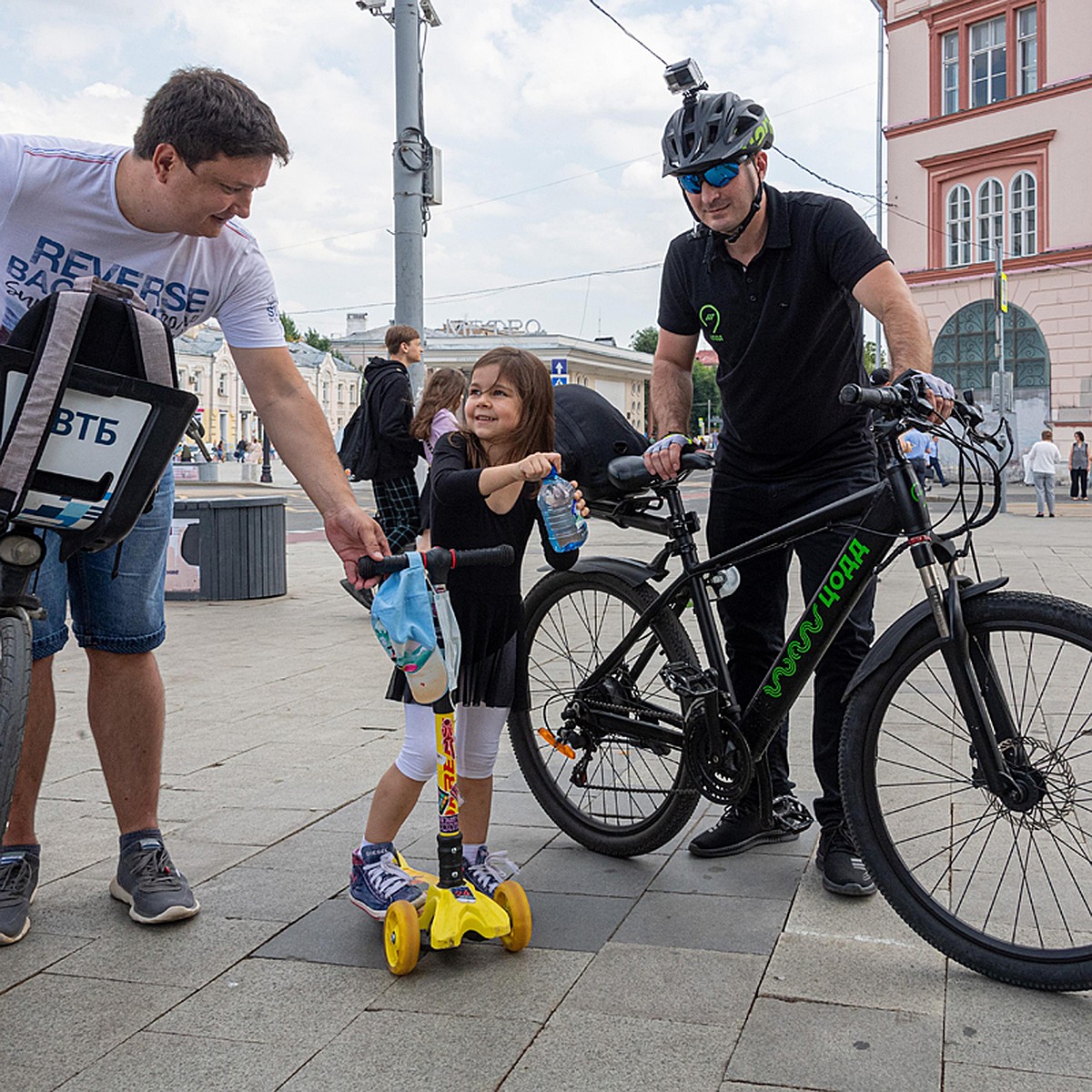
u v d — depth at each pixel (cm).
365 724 474
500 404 272
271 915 272
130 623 279
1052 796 241
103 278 261
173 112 238
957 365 2955
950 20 2870
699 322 315
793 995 227
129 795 282
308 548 1418
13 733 214
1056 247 2758
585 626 320
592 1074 197
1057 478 2798
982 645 245
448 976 238
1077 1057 201
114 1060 205
